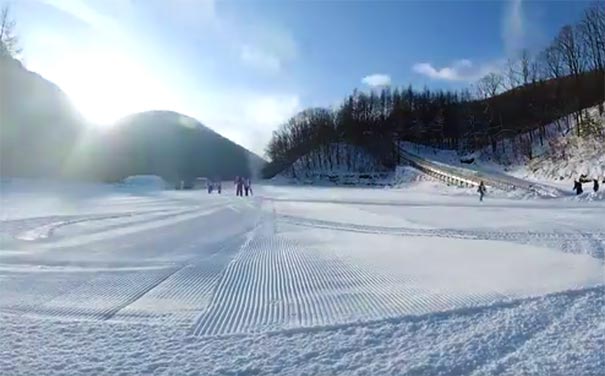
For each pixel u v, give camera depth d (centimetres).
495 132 7569
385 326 535
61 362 441
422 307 608
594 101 6000
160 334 518
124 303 653
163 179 8038
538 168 5209
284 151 11025
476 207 2627
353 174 8294
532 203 2950
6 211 2217
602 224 1702
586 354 446
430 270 863
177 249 1152
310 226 1689
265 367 430
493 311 582
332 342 489
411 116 9581
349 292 707
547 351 456
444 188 5203
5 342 491
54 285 757
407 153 8112
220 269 902
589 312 571
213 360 446
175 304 648
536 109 7006
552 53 6962
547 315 562
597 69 6191
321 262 972
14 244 1212
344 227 1655
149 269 899
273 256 1051
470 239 1323
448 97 9962
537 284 715
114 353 464
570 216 2039
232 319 576
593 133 4956
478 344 476
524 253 1040
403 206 2727
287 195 4206
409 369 422
